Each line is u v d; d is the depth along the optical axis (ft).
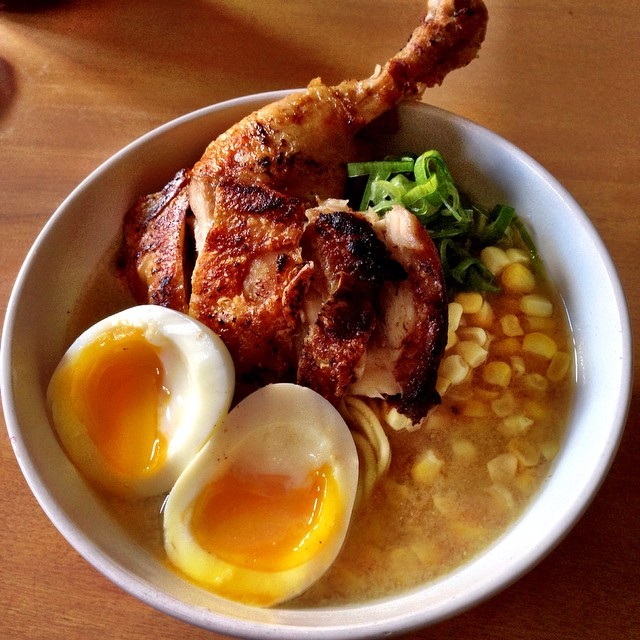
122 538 0.68
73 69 1.04
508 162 0.80
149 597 0.59
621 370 0.67
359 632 0.57
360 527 0.72
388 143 0.86
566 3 1.02
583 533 0.69
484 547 0.69
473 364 0.78
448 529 0.71
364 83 0.82
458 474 0.74
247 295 0.72
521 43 0.99
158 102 0.99
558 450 0.73
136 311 0.71
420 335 0.71
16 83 1.03
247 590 0.65
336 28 1.03
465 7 0.81
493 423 0.76
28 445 0.66
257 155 0.78
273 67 1.01
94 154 0.95
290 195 0.80
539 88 0.95
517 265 0.81
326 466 0.69
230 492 0.69
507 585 0.60
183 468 0.69
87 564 0.70
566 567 0.67
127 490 0.70
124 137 0.97
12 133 0.98
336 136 0.81
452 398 0.78
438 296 0.71
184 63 1.02
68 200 0.78
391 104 0.82
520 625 0.65
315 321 0.71
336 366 0.70
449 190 0.81
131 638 0.66
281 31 1.04
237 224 0.73
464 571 0.67
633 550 0.68
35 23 1.09
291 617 0.63
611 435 0.64
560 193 0.76
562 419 0.75
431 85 0.84
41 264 0.75
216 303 0.72
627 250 0.83
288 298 0.70
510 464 0.73
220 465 0.68
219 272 0.73
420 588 0.67
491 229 0.82
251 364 0.73
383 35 1.02
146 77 1.02
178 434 0.69
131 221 0.82
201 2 1.09
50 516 0.63
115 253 0.83
